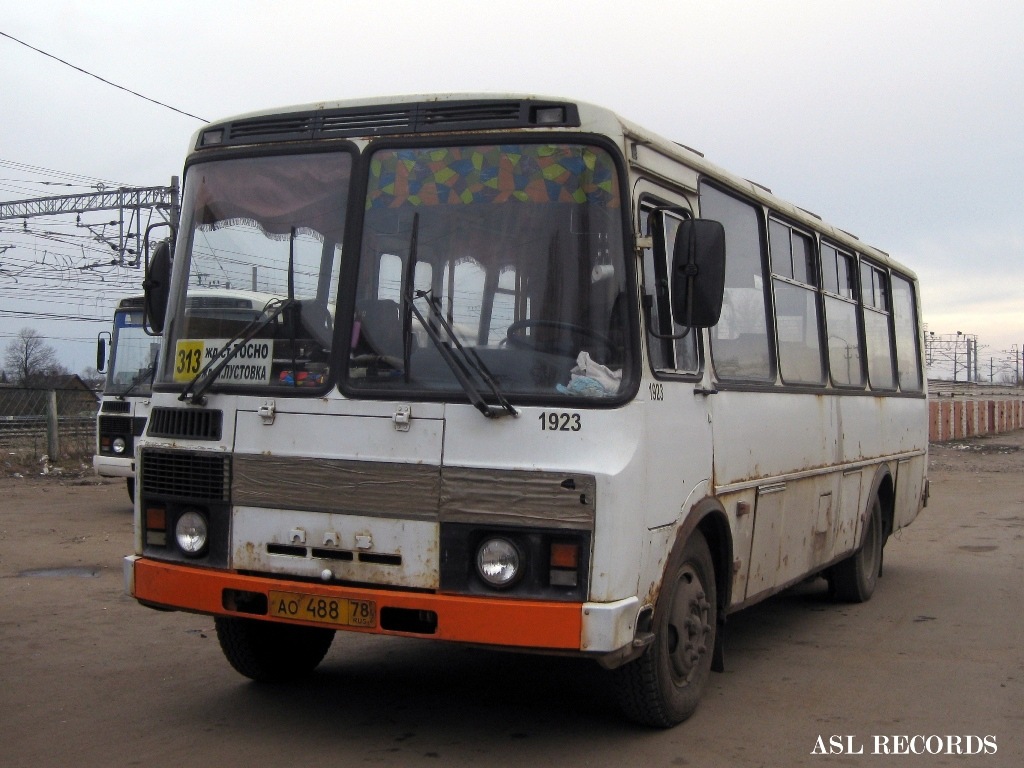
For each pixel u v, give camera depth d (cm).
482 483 495
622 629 488
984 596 1017
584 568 485
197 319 572
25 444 2272
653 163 555
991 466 2655
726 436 630
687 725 591
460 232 522
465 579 495
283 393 534
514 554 489
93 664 698
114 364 1545
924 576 1135
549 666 713
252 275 559
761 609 955
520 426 495
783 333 762
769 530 707
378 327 524
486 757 530
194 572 542
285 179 560
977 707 638
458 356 507
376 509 510
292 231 552
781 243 773
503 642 482
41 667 689
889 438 1030
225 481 541
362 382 521
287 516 527
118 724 573
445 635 489
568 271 510
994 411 4162
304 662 663
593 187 516
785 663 747
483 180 523
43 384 3862
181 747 536
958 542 1391
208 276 573
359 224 535
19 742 542
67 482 1930
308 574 521
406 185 532
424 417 507
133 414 1491
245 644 625
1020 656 770
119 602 895
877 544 1009
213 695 631
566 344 504
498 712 607
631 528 496
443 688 656
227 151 579
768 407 706
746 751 549
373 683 664
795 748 557
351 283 531
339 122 552
